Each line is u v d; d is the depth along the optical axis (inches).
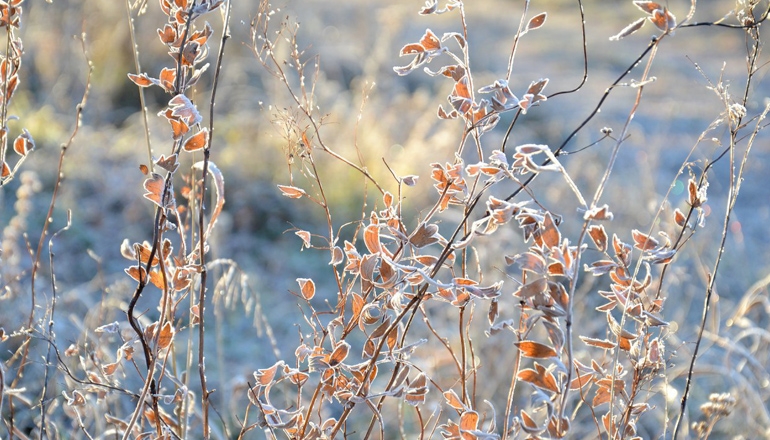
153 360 52.7
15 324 101.3
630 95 430.3
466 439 51.2
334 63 313.3
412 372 109.0
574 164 238.8
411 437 106.3
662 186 255.1
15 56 58.8
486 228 49.3
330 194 207.5
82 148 201.6
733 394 101.9
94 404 77.8
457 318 124.2
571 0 816.3
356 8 439.2
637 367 56.5
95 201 182.2
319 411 59.0
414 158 223.1
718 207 250.7
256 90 256.8
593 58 535.5
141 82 50.2
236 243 181.6
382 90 290.4
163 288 52.1
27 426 89.2
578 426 100.5
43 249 154.9
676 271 110.0
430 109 265.7
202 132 49.4
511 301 127.1
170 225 51.1
